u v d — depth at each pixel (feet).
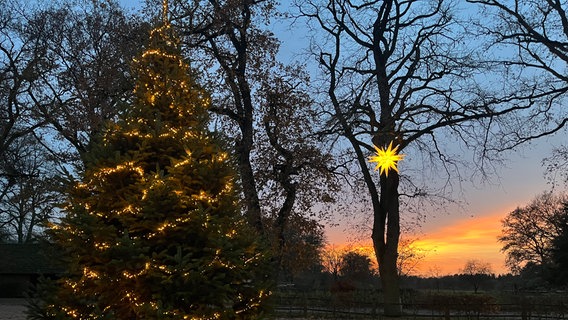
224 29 85.40
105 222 34.58
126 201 32.83
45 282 33.96
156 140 35.86
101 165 34.01
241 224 35.76
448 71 85.10
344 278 186.09
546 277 166.81
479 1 83.97
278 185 86.99
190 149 35.45
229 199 35.12
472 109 83.41
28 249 148.66
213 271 32.50
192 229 32.50
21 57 105.29
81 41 96.17
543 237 224.33
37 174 113.80
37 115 99.96
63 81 97.14
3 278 142.72
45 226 33.53
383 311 87.45
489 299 85.15
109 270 32.04
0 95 104.88
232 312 32.73
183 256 32.89
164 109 38.32
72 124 88.94
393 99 89.71
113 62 82.84
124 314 34.09
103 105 79.71
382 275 90.27
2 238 192.65
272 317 36.35
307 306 87.20
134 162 34.01
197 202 33.22
